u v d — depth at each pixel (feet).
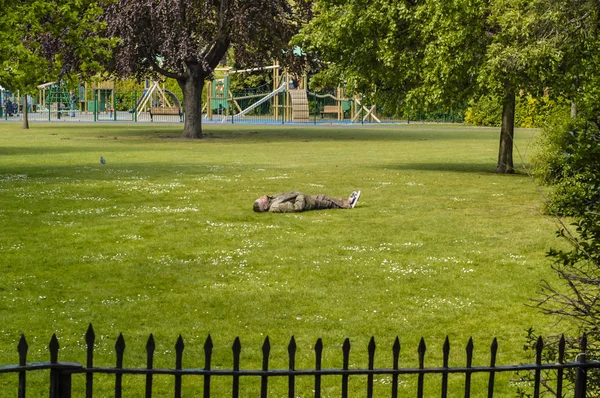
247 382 54.44
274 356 59.11
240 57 313.32
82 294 75.46
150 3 282.56
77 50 192.75
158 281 80.94
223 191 147.95
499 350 60.95
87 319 67.21
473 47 168.66
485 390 53.31
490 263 90.02
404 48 183.42
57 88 547.49
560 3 154.92
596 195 45.11
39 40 266.36
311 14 312.50
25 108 383.86
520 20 160.86
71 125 424.46
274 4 298.56
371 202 136.67
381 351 60.64
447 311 71.20
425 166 204.95
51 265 87.15
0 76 163.84
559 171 133.69
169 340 62.23
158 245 98.22
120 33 284.20
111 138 311.88
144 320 67.46
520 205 133.80
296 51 384.68
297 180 167.32
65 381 30.83
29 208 123.85
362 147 277.44
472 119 483.10
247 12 293.43
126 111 637.30
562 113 141.59
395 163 213.25
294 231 108.47
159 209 125.08
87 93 615.16
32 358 56.90
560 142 132.57
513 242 101.71
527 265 88.89
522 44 161.79
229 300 74.08
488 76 164.25
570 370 43.11
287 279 82.17
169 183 158.71
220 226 111.14
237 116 497.87
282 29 311.88
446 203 135.95
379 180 169.68
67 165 195.62
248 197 140.36
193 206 128.88
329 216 121.39
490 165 209.67
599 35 157.17
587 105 45.73
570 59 159.22
